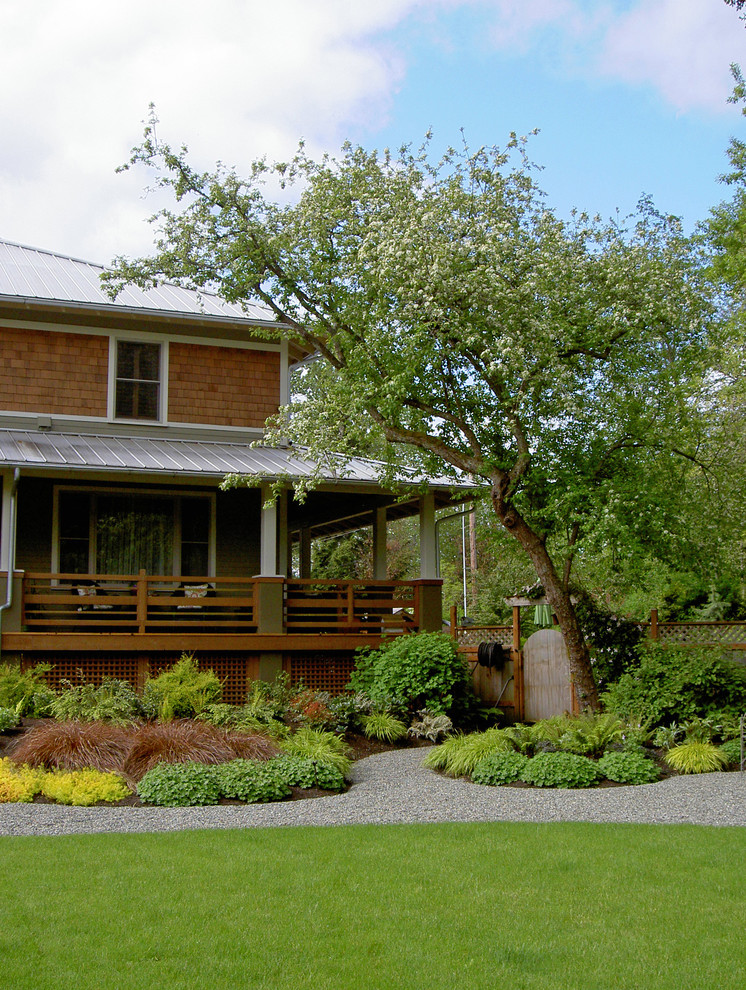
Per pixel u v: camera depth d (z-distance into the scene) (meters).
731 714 13.84
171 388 19.78
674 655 14.81
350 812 9.91
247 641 17.41
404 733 15.55
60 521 18.59
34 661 16.61
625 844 8.28
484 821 9.45
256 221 16.34
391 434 15.62
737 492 16.31
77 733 11.86
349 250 16.08
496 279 13.30
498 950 5.82
